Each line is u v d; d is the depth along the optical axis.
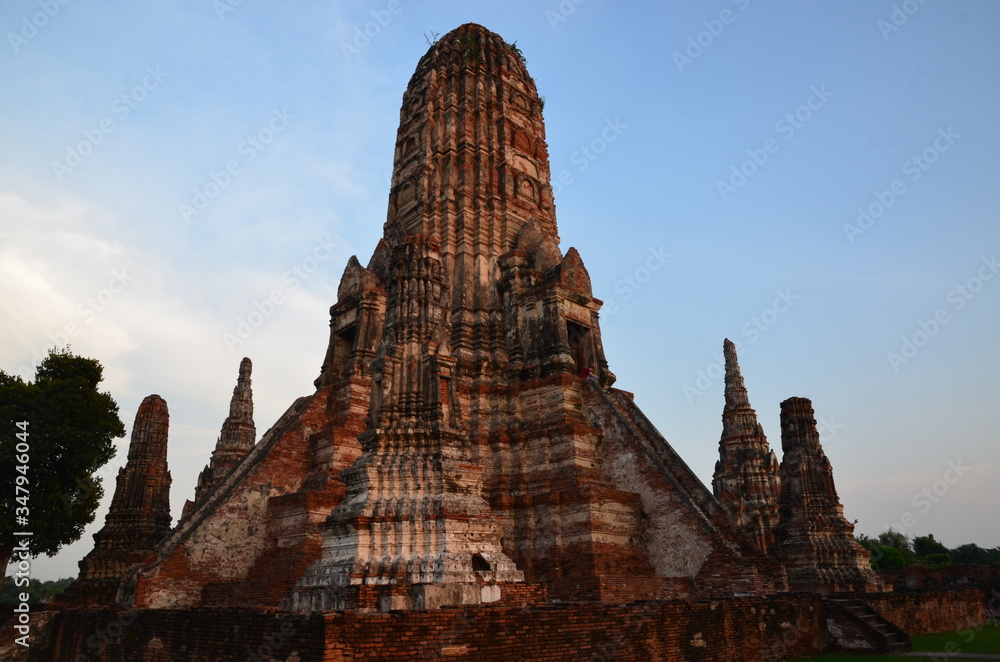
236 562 26.89
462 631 14.12
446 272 36.94
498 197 39.66
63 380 34.66
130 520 31.86
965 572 40.41
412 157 42.62
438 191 40.25
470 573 17.88
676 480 27.75
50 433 32.62
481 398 32.22
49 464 33.31
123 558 30.30
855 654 22.48
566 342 32.81
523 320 34.34
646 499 28.08
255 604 23.48
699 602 19.38
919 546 93.75
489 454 30.98
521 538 28.05
